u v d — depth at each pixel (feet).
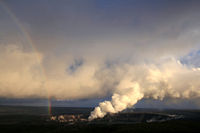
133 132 599.57
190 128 639.76
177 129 616.80
